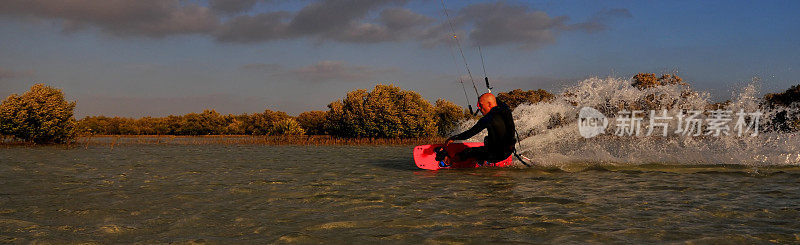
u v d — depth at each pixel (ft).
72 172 34.01
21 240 12.89
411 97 157.79
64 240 12.88
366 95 159.02
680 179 26.12
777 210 16.60
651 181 25.35
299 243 12.38
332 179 28.09
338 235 13.25
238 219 15.65
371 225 14.55
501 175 28.99
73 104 111.65
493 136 30.07
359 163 42.75
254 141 121.49
